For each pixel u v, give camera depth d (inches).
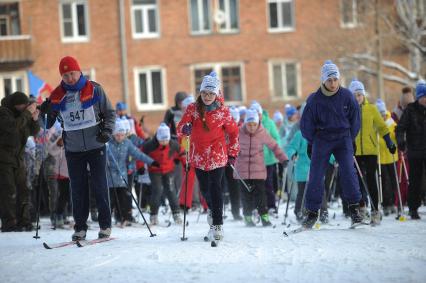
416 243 494.3
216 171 536.1
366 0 1893.5
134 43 2103.8
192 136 542.6
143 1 2111.2
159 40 2111.2
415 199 702.5
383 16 1797.5
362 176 650.2
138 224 746.2
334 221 718.5
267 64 2128.4
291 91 2135.8
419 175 701.9
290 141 787.4
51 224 783.7
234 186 779.4
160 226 736.3
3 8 2078.0
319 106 577.6
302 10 2119.8
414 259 425.4
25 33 2074.3
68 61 529.3
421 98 699.4
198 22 2129.7
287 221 758.5
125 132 733.3
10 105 716.7
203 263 423.8
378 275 377.4
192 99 903.1
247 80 2133.4
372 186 658.8
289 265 410.3
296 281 364.2
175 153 794.2
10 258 466.9
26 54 2062.0
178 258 444.8
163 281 371.2
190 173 797.9
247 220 705.0
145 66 2110.0
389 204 778.2
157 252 469.7
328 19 2107.5
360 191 630.5
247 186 687.1
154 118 2110.0
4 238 626.2
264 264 415.5
